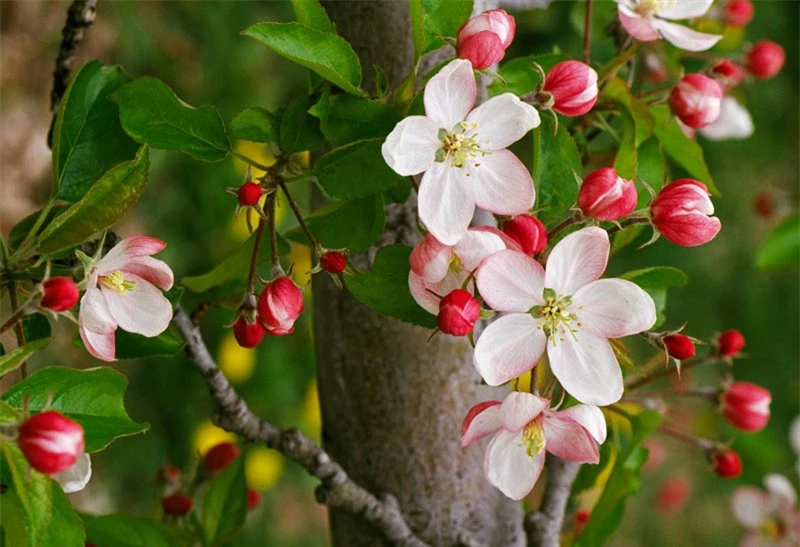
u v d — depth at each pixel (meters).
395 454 0.74
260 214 0.68
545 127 0.70
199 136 0.70
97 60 0.71
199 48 1.73
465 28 0.67
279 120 0.70
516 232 0.66
